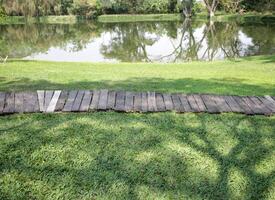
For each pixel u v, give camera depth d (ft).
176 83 25.30
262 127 14.73
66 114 15.78
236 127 14.67
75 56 65.72
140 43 85.40
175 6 190.90
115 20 170.30
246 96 19.13
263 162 11.82
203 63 45.62
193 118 15.61
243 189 10.34
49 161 11.66
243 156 12.20
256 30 100.01
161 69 37.19
